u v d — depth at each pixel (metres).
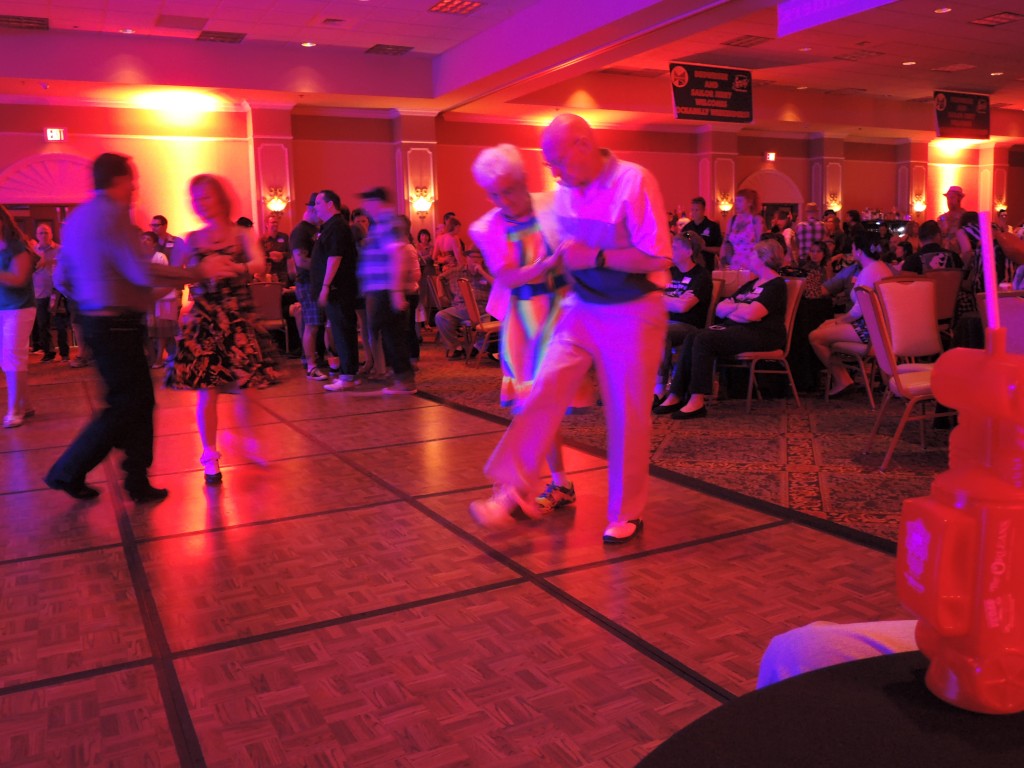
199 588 2.84
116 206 3.51
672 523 3.35
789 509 3.47
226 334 3.92
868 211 18.36
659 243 2.79
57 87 11.94
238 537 3.34
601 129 16.67
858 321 5.55
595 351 3.00
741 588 2.70
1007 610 0.61
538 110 15.05
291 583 2.86
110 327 3.64
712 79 12.34
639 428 3.08
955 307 5.82
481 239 3.15
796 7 10.43
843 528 3.21
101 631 2.53
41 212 12.98
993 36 11.63
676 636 2.38
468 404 6.15
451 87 13.14
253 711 2.06
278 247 11.45
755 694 0.69
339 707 2.06
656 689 2.10
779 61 13.43
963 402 0.61
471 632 2.45
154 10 10.38
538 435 3.01
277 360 4.19
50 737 1.96
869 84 15.58
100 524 3.54
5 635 2.52
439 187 15.64
